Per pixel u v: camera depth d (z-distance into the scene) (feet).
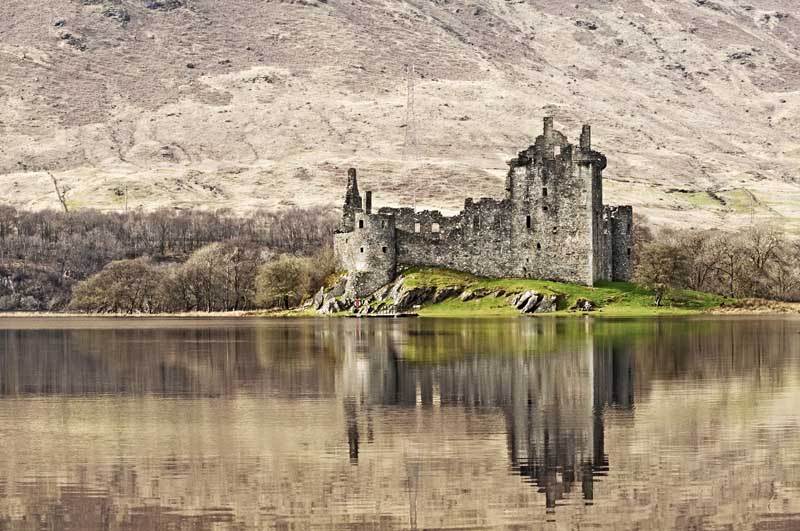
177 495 638.94
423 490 643.45
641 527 581.12
